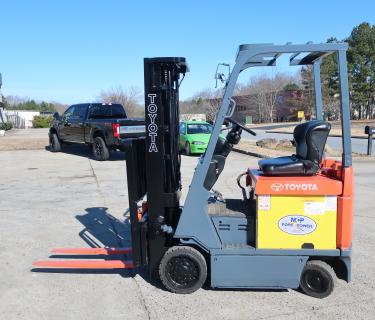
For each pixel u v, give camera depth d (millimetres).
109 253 5578
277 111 59062
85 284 4902
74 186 10992
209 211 4695
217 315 4137
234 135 4746
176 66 4934
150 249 4754
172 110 4828
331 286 4422
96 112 17281
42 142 24906
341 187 4277
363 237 6562
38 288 4809
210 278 4664
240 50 4289
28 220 7676
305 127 4562
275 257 4414
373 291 4656
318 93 5074
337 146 22484
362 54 58719
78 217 7852
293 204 4344
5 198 9602
